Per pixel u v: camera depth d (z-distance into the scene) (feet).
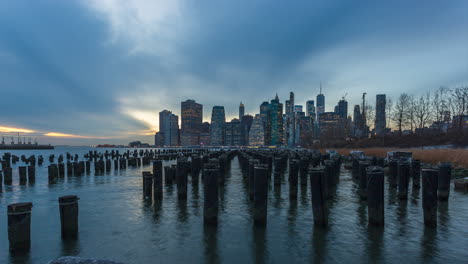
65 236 32.78
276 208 47.19
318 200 35.42
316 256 27.68
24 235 28.91
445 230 34.42
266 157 97.40
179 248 30.14
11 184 81.92
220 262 26.63
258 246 30.40
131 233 35.14
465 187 58.90
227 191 65.46
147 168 137.28
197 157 71.82
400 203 49.21
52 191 68.18
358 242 30.99
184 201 53.83
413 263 25.85
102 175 104.42
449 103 276.41
